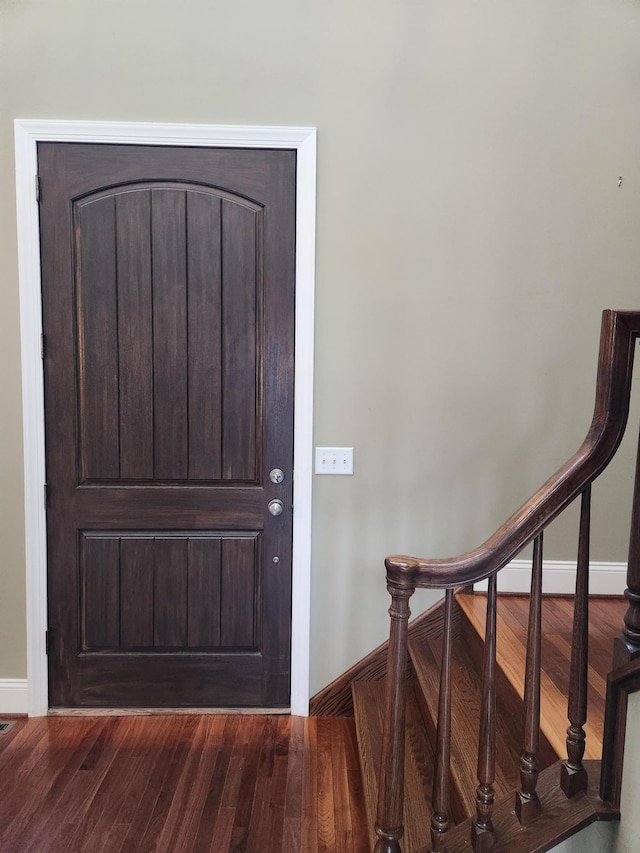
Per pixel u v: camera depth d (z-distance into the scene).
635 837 1.27
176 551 2.37
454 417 2.34
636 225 2.29
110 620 2.38
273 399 2.32
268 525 2.37
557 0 2.21
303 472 2.33
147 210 2.26
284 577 2.39
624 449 2.38
